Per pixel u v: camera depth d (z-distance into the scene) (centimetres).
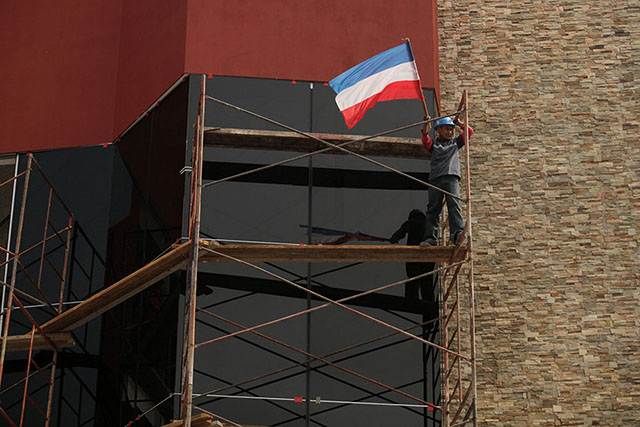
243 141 1919
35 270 2094
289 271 1858
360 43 2034
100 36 2269
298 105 1975
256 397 1773
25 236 2134
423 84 2039
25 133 2211
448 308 1969
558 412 1911
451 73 2188
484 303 1991
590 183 2073
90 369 1944
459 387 1823
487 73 2181
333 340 1830
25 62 2277
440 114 2120
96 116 2191
